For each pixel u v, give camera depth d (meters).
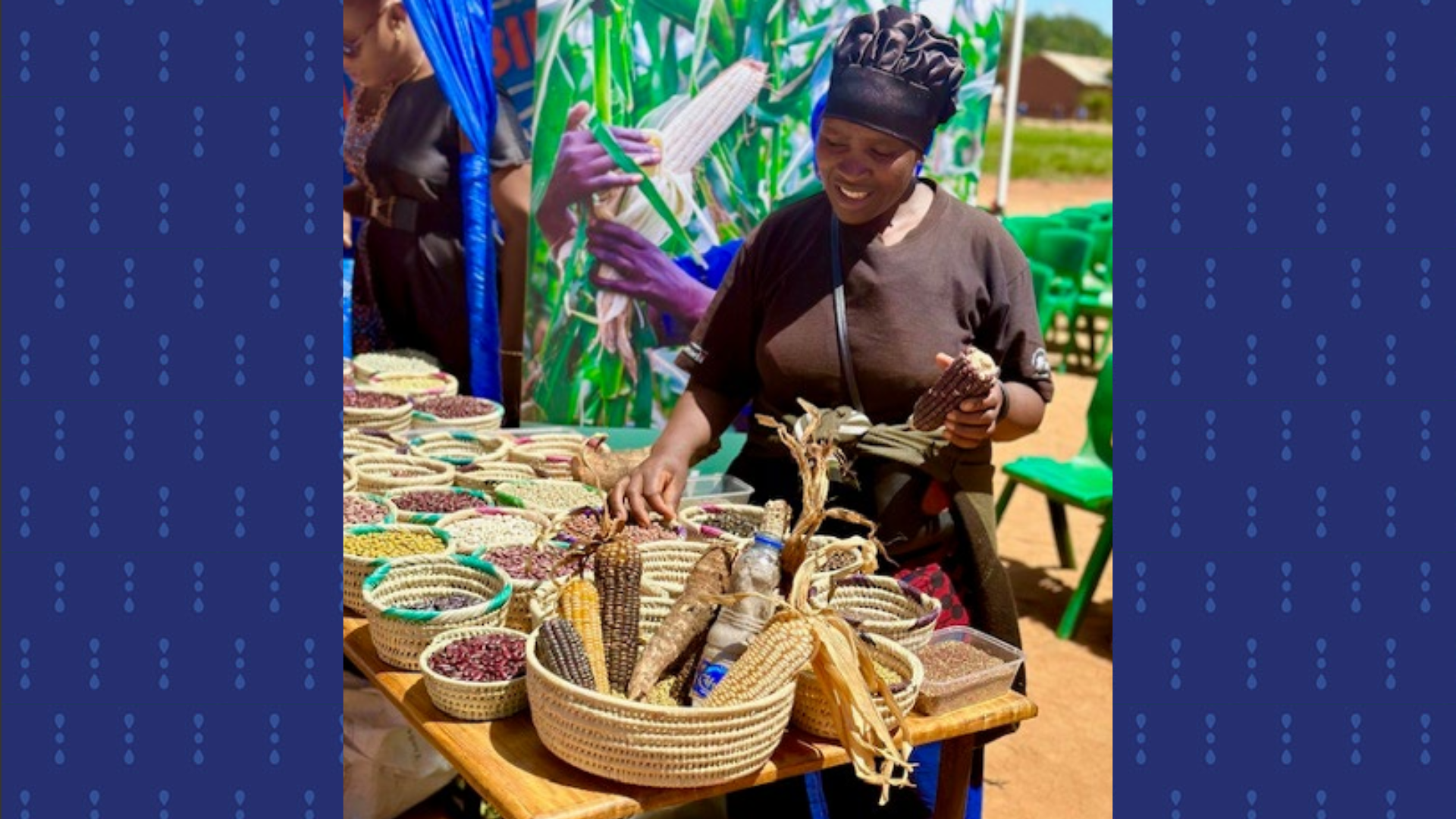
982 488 2.97
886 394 2.90
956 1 4.88
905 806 3.04
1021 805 4.41
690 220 4.71
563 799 2.04
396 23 4.86
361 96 5.05
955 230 2.93
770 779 2.17
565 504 3.36
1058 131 47.94
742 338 3.09
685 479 2.96
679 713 2.01
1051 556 7.25
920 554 3.00
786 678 2.13
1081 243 12.27
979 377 2.62
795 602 2.19
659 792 2.08
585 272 4.69
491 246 4.83
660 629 2.32
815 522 2.33
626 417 4.79
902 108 2.69
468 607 2.50
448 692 2.27
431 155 4.97
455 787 3.74
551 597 2.53
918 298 2.86
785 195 4.76
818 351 2.90
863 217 2.82
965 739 2.55
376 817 3.55
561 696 2.07
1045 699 5.30
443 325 5.15
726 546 2.44
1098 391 6.03
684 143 4.65
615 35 4.55
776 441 3.00
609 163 4.62
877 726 2.13
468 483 3.59
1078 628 6.06
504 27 5.21
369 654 2.54
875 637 2.43
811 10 4.67
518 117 5.19
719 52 4.62
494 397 4.90
